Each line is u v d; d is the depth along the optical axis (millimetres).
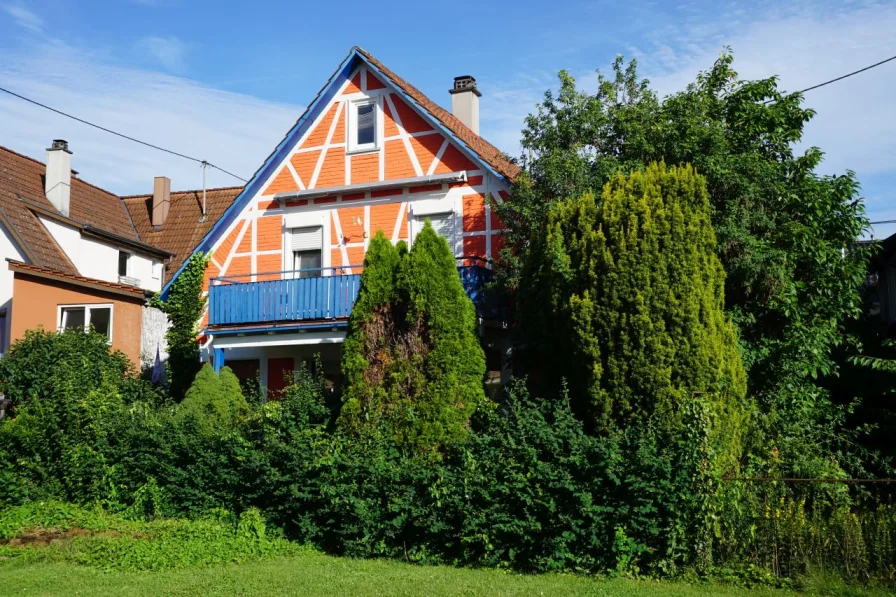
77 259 22891
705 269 10031
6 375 15516
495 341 15844
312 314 16031
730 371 10016
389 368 11594
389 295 11875
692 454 8938
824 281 12734
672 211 10070
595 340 10078
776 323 12492
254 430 11945
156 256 25609
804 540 8625
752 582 8531
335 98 18578
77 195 25891
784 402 11742
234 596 8586
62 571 9914
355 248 17953
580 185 13578
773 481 9023
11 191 22672
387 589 8617
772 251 11648
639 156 13414
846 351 14141
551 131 14609
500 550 9453
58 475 12844
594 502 9102
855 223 12969
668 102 13492
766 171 12398
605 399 9984
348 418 11680
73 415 13141
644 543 8969
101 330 19297
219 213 26656
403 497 10109
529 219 14055
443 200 17234
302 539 10891
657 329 9797
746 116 13422
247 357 18609
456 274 11758
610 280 10031
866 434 12031
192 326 19281
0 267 21062
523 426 9914
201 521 11250
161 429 12367
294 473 10914
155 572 9789
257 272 18844
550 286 10805
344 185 18078
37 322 18906
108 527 11359
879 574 8273
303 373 13008
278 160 18969
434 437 11055
